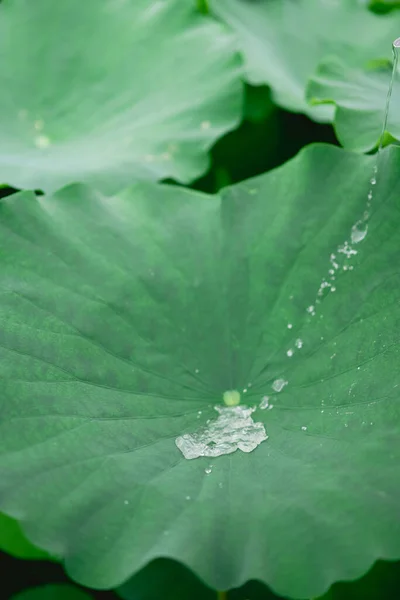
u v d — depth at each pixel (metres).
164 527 1.83
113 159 2.22
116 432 1.92
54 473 1.86
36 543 1.81
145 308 2.03
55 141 2.33
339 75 2.27
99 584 1.79
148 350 2.01
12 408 1.90
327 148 2.08
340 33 2.60
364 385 1.96
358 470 1.87
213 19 2.41
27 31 2.40
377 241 2.03
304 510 1.84
